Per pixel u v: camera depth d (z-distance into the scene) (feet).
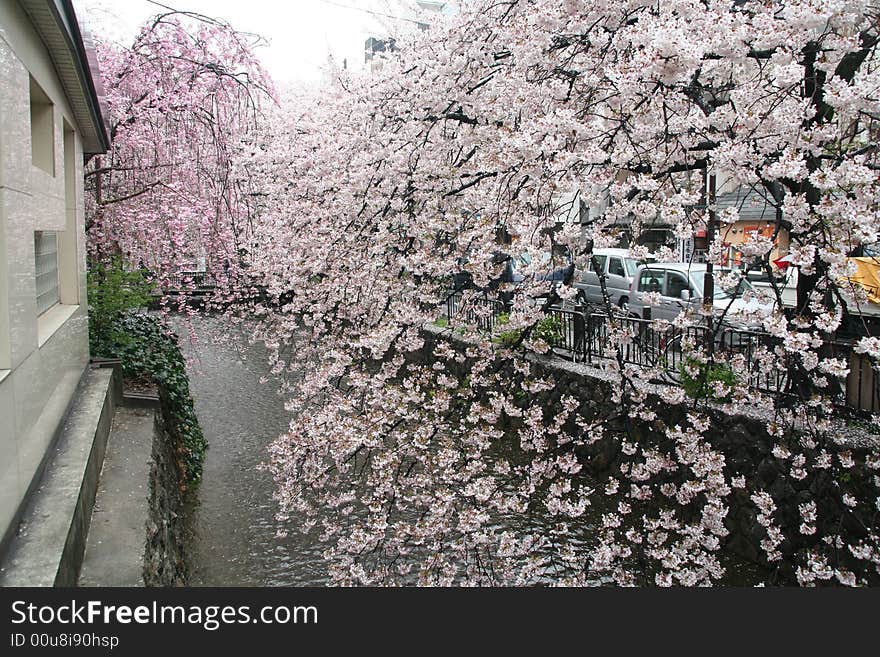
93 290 22.50
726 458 16.85
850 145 11.49
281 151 25.68
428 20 19.33
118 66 25.96
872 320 12.99
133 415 18.93
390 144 17.56
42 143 13.99
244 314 31.40
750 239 10.31
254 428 29.43
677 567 11.15
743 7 11.39
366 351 18.15
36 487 10.89
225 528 19.98
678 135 10.98
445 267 14.74
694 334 16.66
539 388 13.74
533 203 12.69
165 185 25.55
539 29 12.38
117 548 11.16
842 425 14.11
